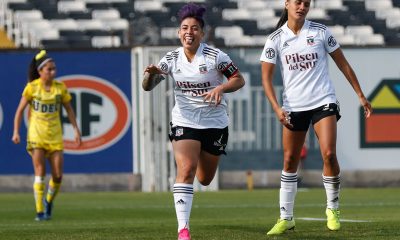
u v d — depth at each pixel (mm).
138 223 42344
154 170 75188
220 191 74125
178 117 30406
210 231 34500
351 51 76500
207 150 30844
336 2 104562
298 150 33188
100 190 74250
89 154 73875
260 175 76625
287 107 33000
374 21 103938
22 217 49812
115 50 73875
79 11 98688
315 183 76625
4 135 72875
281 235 32188
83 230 36812
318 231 33312
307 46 32594
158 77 30938
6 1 97812
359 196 66312
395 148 77062
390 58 76938
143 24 97625
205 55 30141
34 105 46500
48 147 46750
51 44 94750
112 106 74125
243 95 75938
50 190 47469
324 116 32469
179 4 101062
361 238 30734
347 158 76750
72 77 73312
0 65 72625
